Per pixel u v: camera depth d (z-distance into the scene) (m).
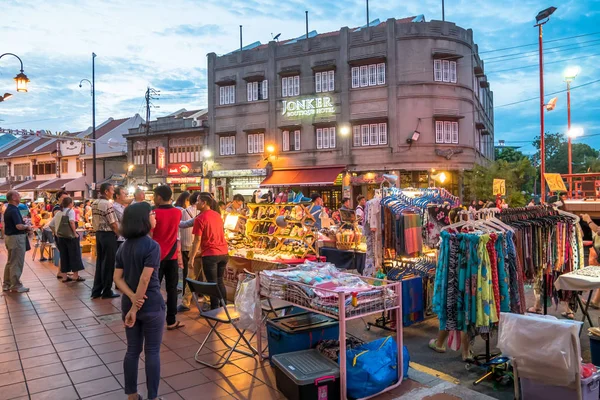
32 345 5.20
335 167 24.47
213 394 3.88
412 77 22.98
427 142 22.94
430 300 6.05
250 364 4.58
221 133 27.98
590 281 4.59
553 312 6.47
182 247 6.80
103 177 36.53
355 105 24.23
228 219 8.56
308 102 25.39
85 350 5.02
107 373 4.38
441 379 4.18
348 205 11.16
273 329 4.41
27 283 9.00
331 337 4.45
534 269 5.36
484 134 29.88
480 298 4.23
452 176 23.47
